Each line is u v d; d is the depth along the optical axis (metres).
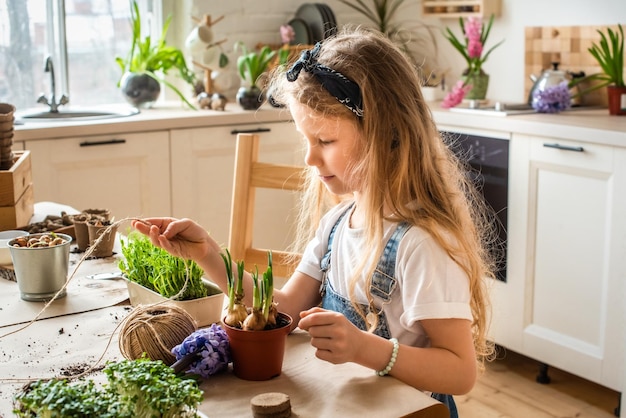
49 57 3.30
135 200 3.21
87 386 0.94
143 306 1.24
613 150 2.57
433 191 1.33
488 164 3.01
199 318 1.38
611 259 2.63
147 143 3.19
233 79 3.87
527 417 2.71
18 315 1.41
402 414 1.02
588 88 3.34
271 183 1.93
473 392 2.89
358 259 1.36
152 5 3.81
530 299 2.93
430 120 1.37
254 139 1.94
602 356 2.70
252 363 1.13
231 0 3.80
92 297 1.50
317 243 1.50
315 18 3.84
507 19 3.63
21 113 3.39
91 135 3.05
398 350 1.16
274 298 1.44
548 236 2.83
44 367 1.19
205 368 1.13
